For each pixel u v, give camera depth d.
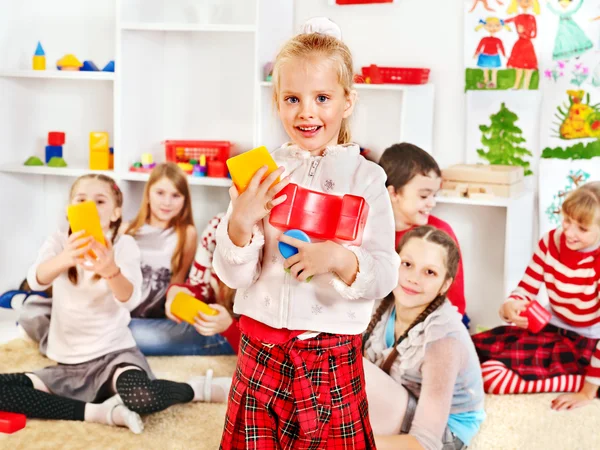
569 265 2.11
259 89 2.34
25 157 2.74
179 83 2.67
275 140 2.47
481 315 2.48
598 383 1.98
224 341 2.28
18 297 2.57
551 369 2.07
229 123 2.64
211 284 2.33
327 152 1.18
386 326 1.87
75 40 2.70
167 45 2.66
